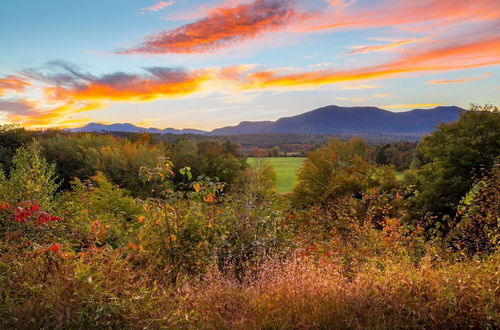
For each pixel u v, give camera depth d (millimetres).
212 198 5047
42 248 2979
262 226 5539
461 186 17844
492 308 2646
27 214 3338
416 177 23391
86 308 2488
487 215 4688
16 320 2303
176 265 4160
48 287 2646
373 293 3021
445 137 21625
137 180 30625
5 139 39219
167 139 71375
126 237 5699
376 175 22625
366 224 6371
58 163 37000
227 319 2875
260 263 4355
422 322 2738
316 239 6285
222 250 4668
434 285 2979
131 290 2951
